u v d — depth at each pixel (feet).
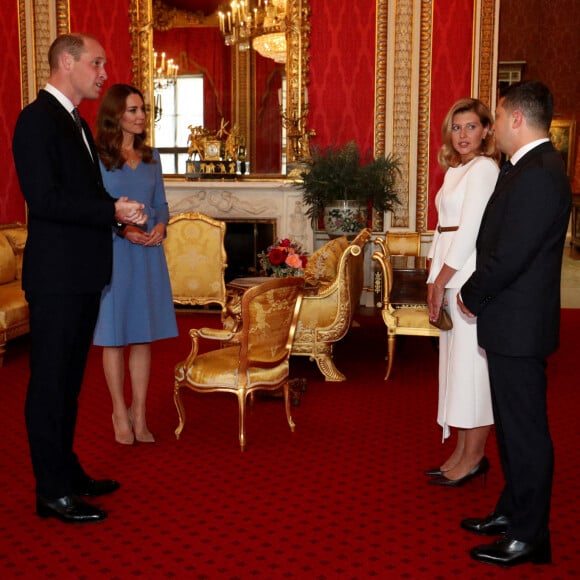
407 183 27.99
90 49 9.86
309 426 14.83
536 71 57.06
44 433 10.13
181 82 29.04
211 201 28.12
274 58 28.30
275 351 13.65
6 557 9.43
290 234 27.84
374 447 13.61
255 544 9.80
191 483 11.91
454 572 9.06
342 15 27.81
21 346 22.20
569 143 56.70
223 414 15.67
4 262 22.70
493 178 10.73
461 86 27.50
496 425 9.59
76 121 10.21
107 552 9.57
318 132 28.45
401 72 27.58
